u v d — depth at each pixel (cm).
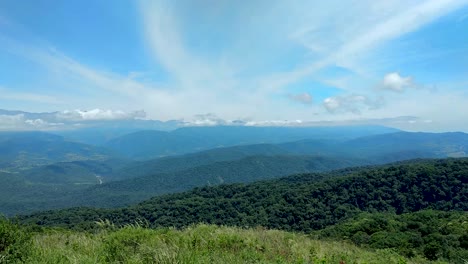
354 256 848
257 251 721
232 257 621
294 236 1055
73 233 916
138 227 849
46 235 864
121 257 589
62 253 559
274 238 928
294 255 725
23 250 530
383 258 936
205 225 1036
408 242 1850
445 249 1627
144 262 552
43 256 528
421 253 1600
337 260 736
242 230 1037
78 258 530
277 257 656
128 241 705
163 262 544
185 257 550
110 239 694
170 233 836
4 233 528
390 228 2539
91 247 657
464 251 1567
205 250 650
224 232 901
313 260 688
